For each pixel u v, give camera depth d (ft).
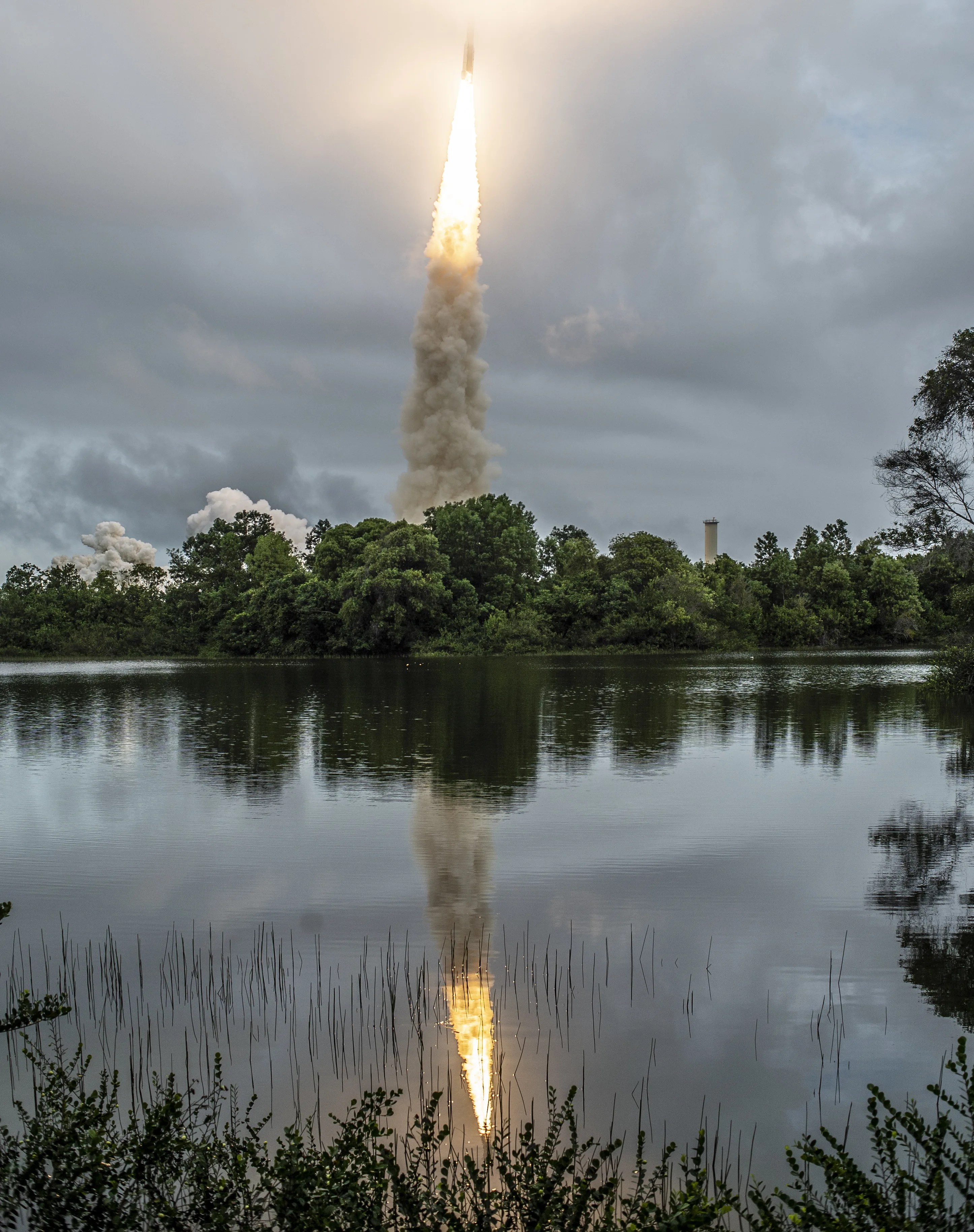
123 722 140.67
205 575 419.95
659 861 62.03
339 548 378.53
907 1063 34.99
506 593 372.79
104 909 53.52
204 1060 35.50
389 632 340.59
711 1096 32.76
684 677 225.56
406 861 62.64
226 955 45.93
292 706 160.45
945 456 154.61
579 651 355.36
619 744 113.80
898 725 129.59
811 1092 33.09
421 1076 34.12
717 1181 23.24
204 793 85.92
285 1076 34.24
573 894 55.21
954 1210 24.72
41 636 372.58
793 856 63.10
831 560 413.18
